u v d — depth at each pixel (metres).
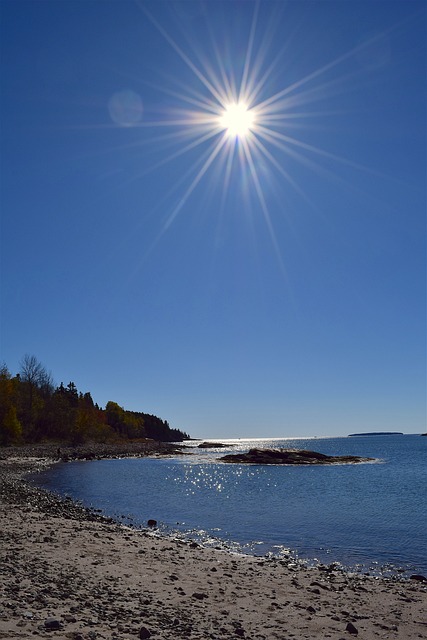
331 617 10.45
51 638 7.10
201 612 9.99
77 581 11.20
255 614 10.27
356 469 70.56
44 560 13.21
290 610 10.80
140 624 8.62
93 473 58.16
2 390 102.81
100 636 7.54
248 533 22.95
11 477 48.50
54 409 124.56
